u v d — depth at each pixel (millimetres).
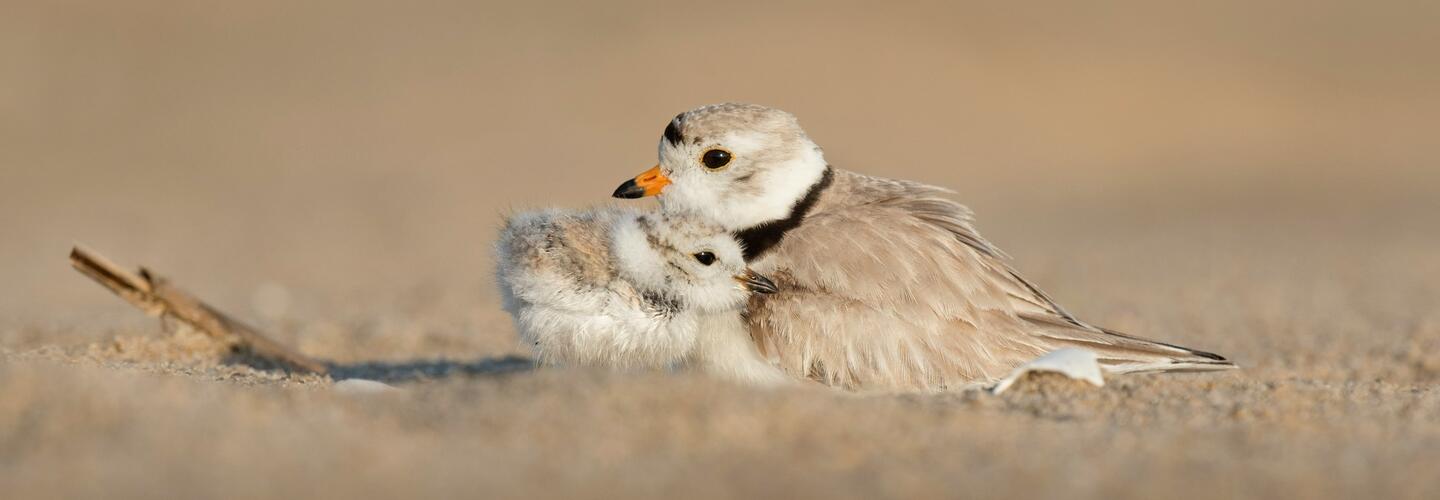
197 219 19094
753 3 30422
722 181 7988
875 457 5219
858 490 4832
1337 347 9820
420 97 25672
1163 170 24438
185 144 22875
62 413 5285
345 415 5590
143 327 9984
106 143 22625
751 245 7801
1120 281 14141
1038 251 16781
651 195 8141
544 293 7320
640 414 5617
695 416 5594
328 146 23234
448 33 28703
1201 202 22016
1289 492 4934
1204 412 6273
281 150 22938
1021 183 23266
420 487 4762
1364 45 30984
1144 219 20234
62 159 21766
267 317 11680
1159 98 27547
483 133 24203
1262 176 24141
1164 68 28875
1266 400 6578
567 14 29797
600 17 29625
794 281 7418
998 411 6211
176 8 28281
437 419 5551
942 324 7332
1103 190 22938
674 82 26484
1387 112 27719
